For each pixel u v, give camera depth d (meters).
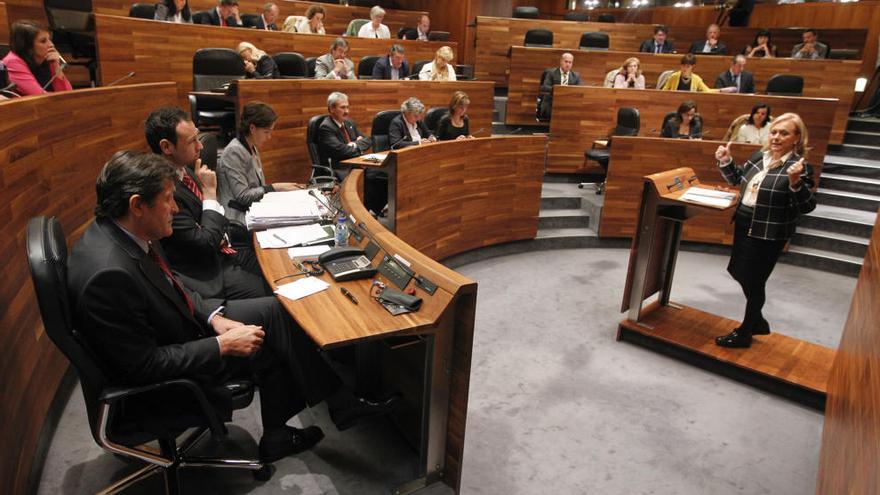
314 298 1.98
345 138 4.60
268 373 2.11
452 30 9.96
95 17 4.84
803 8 9.15
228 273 2.66
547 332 3.74
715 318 3.81
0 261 2.00
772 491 2.36
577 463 2.47
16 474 1.86
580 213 5.89
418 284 1.99
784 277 5.10
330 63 5.98
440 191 4.47
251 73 5.34
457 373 1.97
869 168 6.41
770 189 3.00
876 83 8.05
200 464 2.06
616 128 6.31
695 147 5.29
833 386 2.53
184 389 1.82
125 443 1.73
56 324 1.50
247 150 3.18
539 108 7.11
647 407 2.93
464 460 2.45
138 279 1.72
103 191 1.70
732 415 2.90
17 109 2.26
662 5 10.73
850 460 1.45
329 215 2.83
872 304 1.71
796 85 6.90
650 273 3.72
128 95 3.60
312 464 2.28
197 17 6.31
